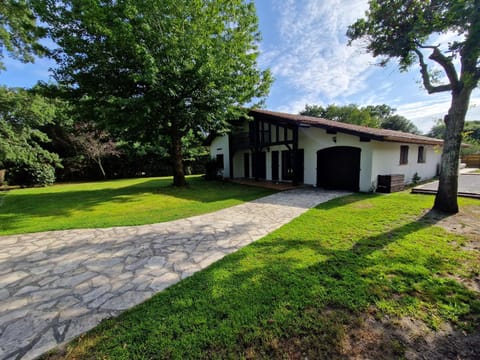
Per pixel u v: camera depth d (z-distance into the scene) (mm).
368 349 1708
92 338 1915
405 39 4723
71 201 8727
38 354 1771
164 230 4898
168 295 2496
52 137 18547
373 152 8914
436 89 5184
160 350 1758
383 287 2473
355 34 5406
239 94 10359
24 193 11289
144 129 10148
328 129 9328
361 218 5180
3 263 3422
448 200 5320
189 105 10172
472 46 3643
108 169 21422
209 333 1908
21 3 8500
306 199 7980
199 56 8688
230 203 7707
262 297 2375
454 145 5148
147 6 8195
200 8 9148
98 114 9109
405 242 3678
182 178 11961
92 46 8109
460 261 3002
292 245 3758
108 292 2611
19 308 2357
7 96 12055
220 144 17469
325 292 2418
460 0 3283
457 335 1818
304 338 1825
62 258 3566
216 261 3332
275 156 13477
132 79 8453
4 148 12383
